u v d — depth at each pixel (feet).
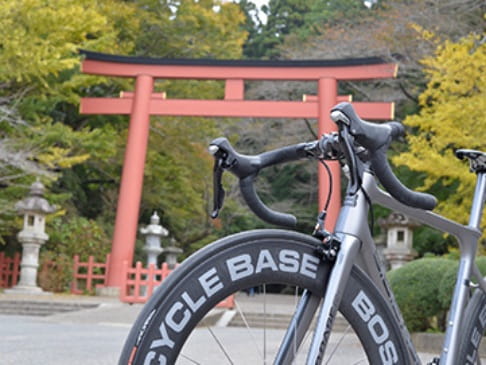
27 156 44.34
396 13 51.13
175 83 67.31
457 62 35.29
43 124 49.60
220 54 72.28
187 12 67.36
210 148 4.80
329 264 4.89
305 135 71.87
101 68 50.85
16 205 47.62
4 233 52.95
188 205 69.21
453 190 51.83
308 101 49.44
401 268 22.68
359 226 5.03
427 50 48.67
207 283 4.43
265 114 49.70
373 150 4.82
